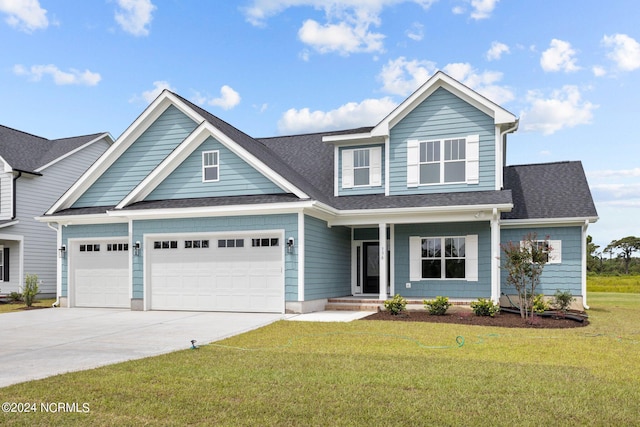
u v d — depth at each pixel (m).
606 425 5.34
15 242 24.12
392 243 18.33
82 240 18.84
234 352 9.34
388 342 10.43
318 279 16.70
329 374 7.45
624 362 8.39
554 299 16.97
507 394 6.41
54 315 16.19
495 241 15.76
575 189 19.00
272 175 16.38
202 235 16.70
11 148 25.19
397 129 18.36
